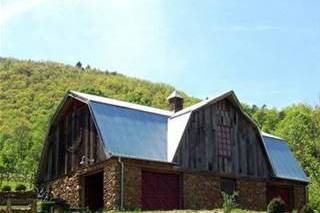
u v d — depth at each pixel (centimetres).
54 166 3350
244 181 3325
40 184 3481
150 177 2900
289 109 8462
